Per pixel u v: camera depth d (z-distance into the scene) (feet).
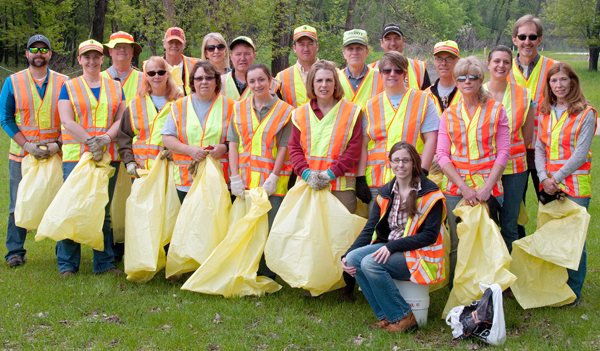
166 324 12.79
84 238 15.21
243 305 13.74
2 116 16.70
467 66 13.09
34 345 11.61
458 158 13.48
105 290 14.79
